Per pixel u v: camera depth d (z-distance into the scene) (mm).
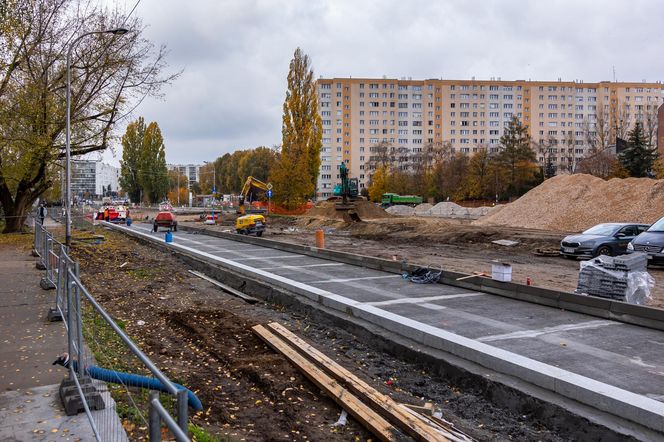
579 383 5996
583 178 32594
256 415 5785
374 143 124688
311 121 57500
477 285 12742
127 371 6586
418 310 10383
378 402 5906
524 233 26141
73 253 20344
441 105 125500
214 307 12094
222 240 30156
